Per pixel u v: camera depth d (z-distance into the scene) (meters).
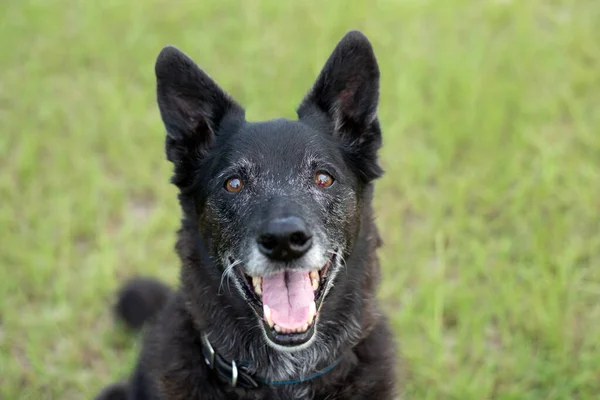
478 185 1.27
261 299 0.79
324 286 0.81
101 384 1.03
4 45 1.83
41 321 1.09
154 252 1.21
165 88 0.84
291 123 0.84
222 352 0.83
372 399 0.84
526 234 1.16
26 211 1.28
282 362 0.83
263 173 0.81
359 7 1.86
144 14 1.94
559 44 1.62
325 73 0.85
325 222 0.81
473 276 1.11
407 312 1.05
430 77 1.57
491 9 1.82
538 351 1.01
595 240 1.13
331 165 0.82
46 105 1.58
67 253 1.19
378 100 0.85
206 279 0.84
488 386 0.97
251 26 1.83
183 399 0.83
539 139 1.33
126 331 1.08
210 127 0.86
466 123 1.38
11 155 1.44
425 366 1.00
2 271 1.15
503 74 1.55
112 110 1.51
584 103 1.43
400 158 1.33
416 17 1.83
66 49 1.82
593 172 1.25
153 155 1.39
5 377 1.02
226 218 0.81
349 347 0.84
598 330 1.02
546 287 1.07
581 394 0.95
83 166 1.37
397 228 1.19
